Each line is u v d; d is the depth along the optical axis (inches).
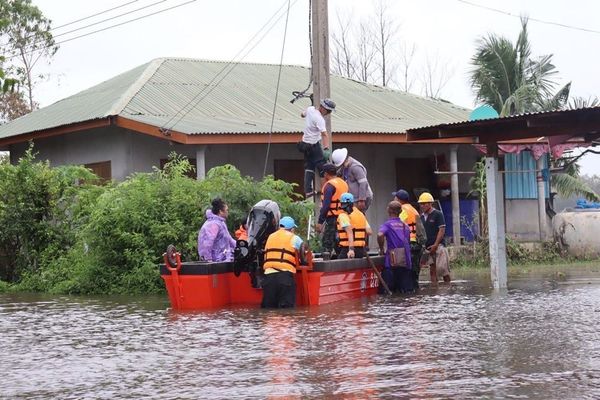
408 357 438.0
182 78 1243.2
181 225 812.6
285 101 1219.2
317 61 804.0
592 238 1198.3
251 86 1259.8
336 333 521.0
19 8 1948.8
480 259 1106.1
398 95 1423.5
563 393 355.9
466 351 450.9
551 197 1408.7
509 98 1481.3
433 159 1251.2
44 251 922.1
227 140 965.2
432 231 836.6
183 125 992.2
